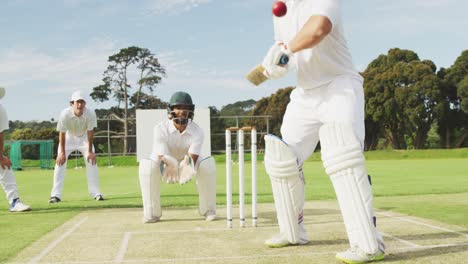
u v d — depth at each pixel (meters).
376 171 13.27
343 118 2.84
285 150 3.03
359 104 2.92
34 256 3.08
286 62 2.78
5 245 3.42
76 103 6.77
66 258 3.02
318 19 2.61
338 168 2.82
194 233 3.85
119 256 3.05
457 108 35.62
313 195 6.73
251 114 43.94
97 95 42.56
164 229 4.07
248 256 2.99
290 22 3.01
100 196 6.92
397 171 13.25
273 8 2.99
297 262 2.81
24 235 3.82
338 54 2.93
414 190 7.25
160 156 4.41
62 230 4.08
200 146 4.53
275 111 40.91
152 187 4.38
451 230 3.77
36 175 15.79
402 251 3.05
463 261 2.78
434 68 36.12
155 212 4.45
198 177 4.49
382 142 44.00
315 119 3.08
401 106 34.22
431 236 3.53
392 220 4.30
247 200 6.27
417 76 33.62
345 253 2.82
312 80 2.98
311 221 4.39
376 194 6.66
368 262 2.78
